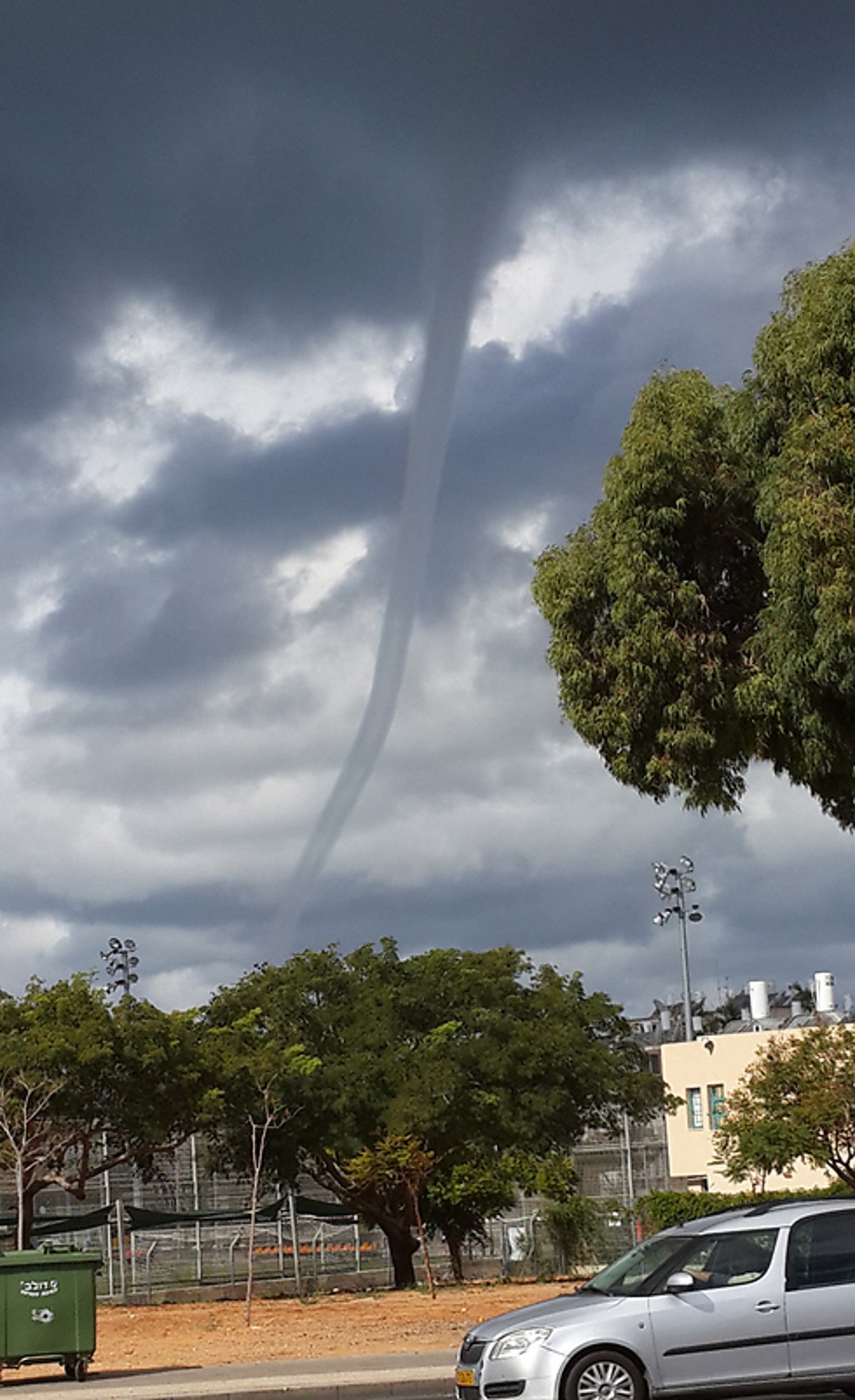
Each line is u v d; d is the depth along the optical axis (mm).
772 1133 33062
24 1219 34969
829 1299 13305
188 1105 37688
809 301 18656
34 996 37750
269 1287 41594
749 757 20438
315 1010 42375
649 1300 13258
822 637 17562
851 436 17812
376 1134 39844
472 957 43219
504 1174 40688
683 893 63844
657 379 20703
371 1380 17812
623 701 20141
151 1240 45906
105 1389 18516
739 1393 13062
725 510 20141
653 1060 67250
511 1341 13219
